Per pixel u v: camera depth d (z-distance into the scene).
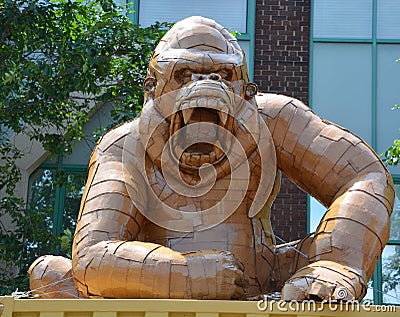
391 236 18.95
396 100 19.66
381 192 7.86
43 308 7.14
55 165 19.22
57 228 18.97
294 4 19.95
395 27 20.00
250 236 7.98
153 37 17.31
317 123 8.27
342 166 8.03
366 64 19.78
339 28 19.91
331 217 7.71
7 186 17.72
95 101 17.80
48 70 16.33
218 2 19.88
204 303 7.00
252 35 19.75
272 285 8.02
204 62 7.84
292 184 18.73
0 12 16.61
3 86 16.45
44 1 17.69
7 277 17.91
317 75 19.69
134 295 7.35
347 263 7.47
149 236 8.01
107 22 17.02
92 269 7.46
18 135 19.03
